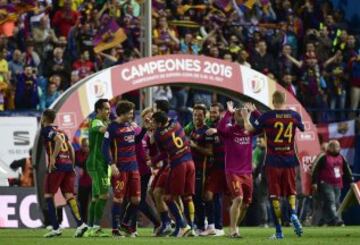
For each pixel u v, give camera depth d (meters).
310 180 73.56
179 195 54.78
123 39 85.12
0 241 49.12
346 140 83.12
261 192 72.50
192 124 59.06
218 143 56.91
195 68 70.25
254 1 93.38
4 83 79.56
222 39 90.25
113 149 53.88
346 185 79.44
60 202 63.06
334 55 93.69
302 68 89.94
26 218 68.31
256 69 88.94
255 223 73.81
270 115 51.62
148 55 74.12
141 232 62.03
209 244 46.81
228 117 53.03
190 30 91.94
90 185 67.56
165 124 54.62
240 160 52.84
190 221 55.50
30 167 72.69
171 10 91.94
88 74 82.44
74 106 66.94
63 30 86.94
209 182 57.03
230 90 71.31
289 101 72.94
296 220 52.41
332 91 91.19
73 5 88.44
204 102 82.00
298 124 51.84
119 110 53.75
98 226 55.03
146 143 58.34
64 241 49.22
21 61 81.75
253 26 93.44
